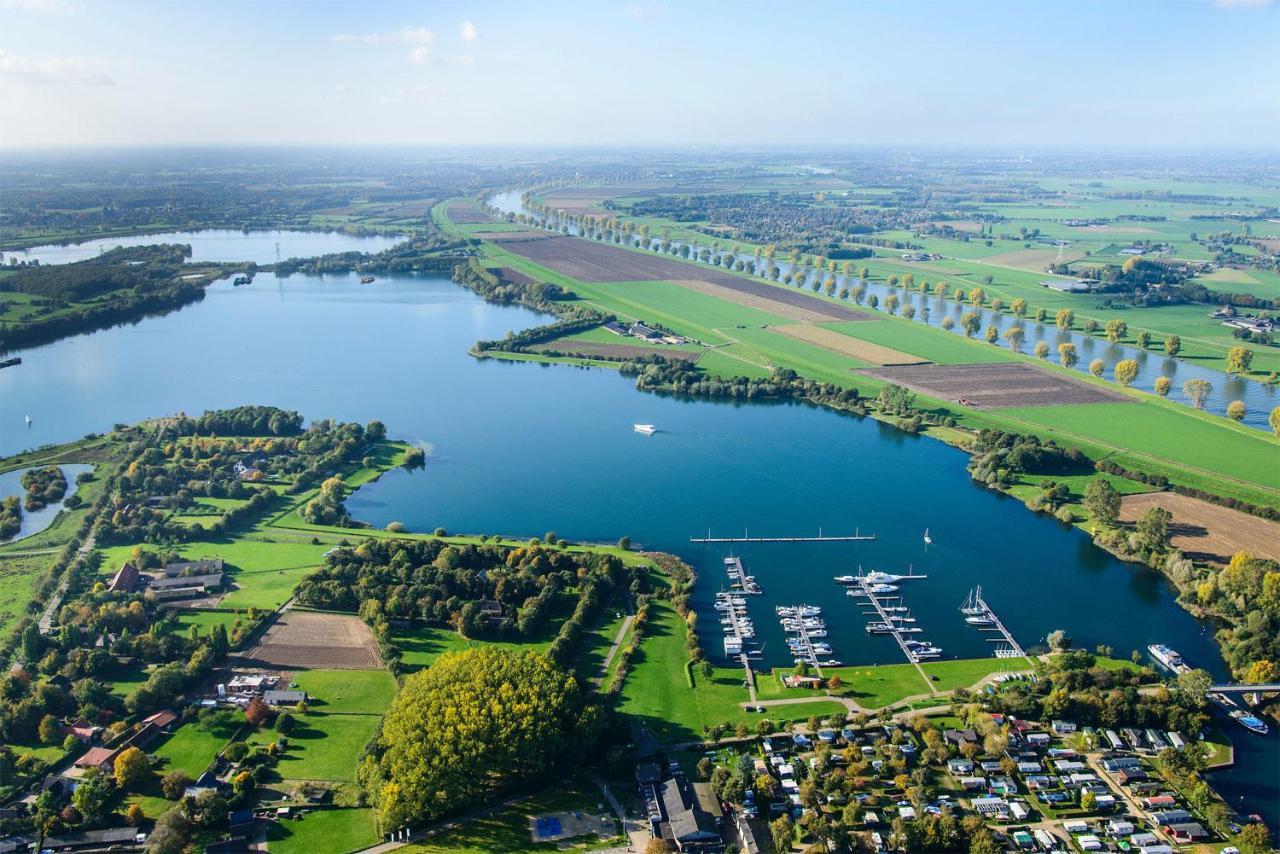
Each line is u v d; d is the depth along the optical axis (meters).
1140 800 177.12
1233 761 189.00
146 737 190.12
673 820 164.50
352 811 170.12
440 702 180.75
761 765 185.50
